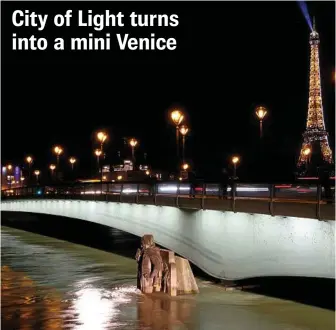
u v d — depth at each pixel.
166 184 38.44
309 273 25.44
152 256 32.03
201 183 33.78
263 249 28.38
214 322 24.86
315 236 25.06
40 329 24.09
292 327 24.02
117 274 41.59
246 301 29.58
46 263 48.94
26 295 32.81
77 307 28.83
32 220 105.69
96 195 51.06
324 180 24.19
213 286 33.81
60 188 65.19
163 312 26.88
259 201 27.45
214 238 32.75
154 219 40.56
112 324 24.67
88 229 81.69
